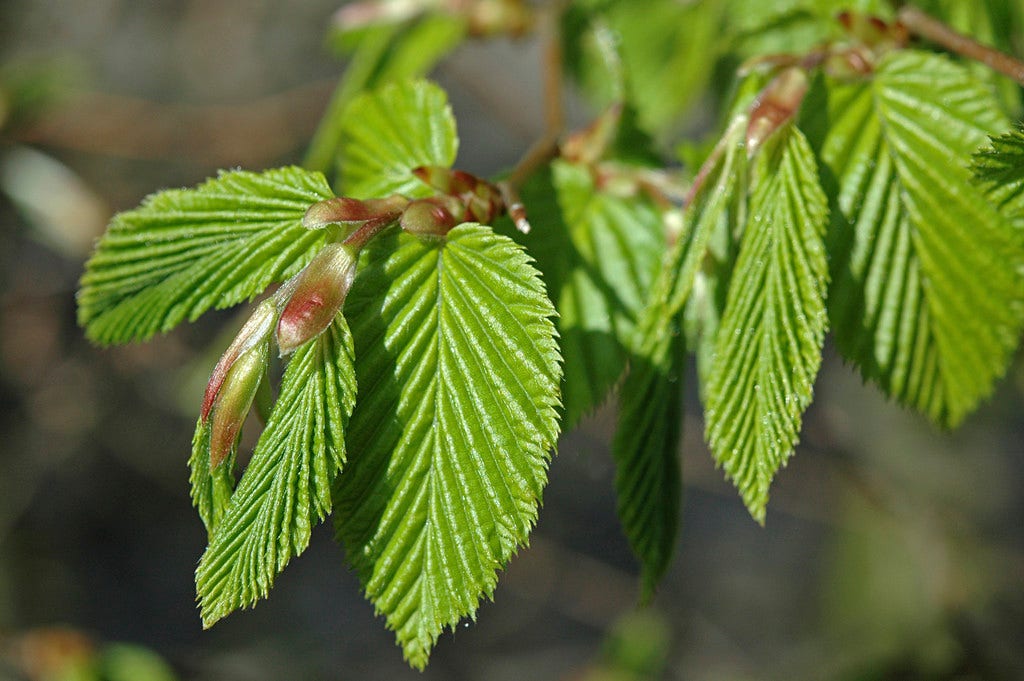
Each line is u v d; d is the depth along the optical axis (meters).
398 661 1.26
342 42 0.58
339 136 0.51
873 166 0.40
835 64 0.41
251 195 0.39
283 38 1.32
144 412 1.19
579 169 0.43
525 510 0.38
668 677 1.21
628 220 0.42
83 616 1.23
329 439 0.37
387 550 0.38
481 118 1.29
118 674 0.72
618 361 0.41
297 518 0.37
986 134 0.40
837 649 1.00
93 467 1.23
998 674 0.77
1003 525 0.90
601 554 1.26
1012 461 0.92
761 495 0.38
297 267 0.39
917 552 0.86
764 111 0.39
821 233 0.39
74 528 1.25
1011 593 0.88
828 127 0.41
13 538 1.20
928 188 0.40
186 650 1.23
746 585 1.28
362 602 1.31
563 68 0.54
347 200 0.38
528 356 0.38
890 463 0.86
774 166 0.39
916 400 0.41
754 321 0.39
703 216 0.39
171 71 1.29
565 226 0.42
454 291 0.38
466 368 0.38
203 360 0.72
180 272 0.39
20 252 1.12
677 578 1.30
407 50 0.54
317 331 0.37
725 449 0.39
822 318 0.38
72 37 1.24
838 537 1.02
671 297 0.40
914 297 0.40
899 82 0.41
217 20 1.30
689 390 0.99
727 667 1.22
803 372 0.38
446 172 0.40
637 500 0.41
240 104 1.30
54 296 1.15
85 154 1.08
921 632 0.81
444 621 0.38
